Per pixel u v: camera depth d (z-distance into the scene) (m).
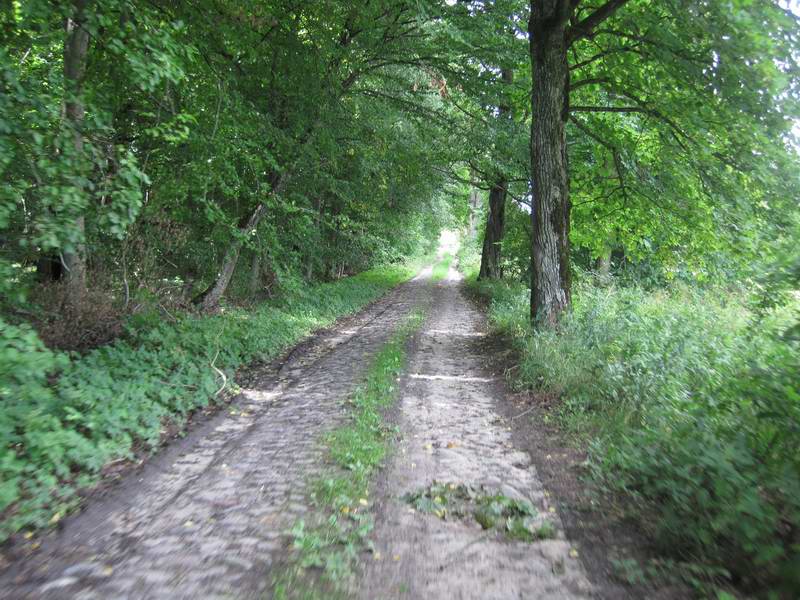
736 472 3.26
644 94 10.70
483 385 8.23
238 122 9.38
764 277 4.55
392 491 4.42
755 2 6.61
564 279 9.86
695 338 7.02
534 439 5.76
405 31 12.09
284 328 11.92
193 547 3.45
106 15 5.79
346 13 11.05
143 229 9.62
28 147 5.36
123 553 3.35
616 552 3.46
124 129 9.31
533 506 4.17
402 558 3.40
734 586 2.97
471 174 22.33
